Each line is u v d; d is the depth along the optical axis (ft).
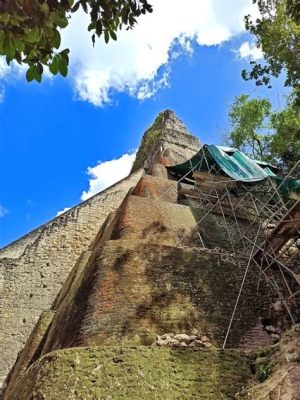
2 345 52.06
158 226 43.21
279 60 53.67
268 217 44.52
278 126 76.07
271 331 30.27
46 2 13.25
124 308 28.50
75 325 28.43
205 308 30.32
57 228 64.80
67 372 19.76
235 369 20.38
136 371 19.69
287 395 16.94
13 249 61.52
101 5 15.12
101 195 70.79
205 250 35.50
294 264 37.04
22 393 21.66
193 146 91.66
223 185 50.31
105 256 32.48
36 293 57.67
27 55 13.96
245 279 33.88
